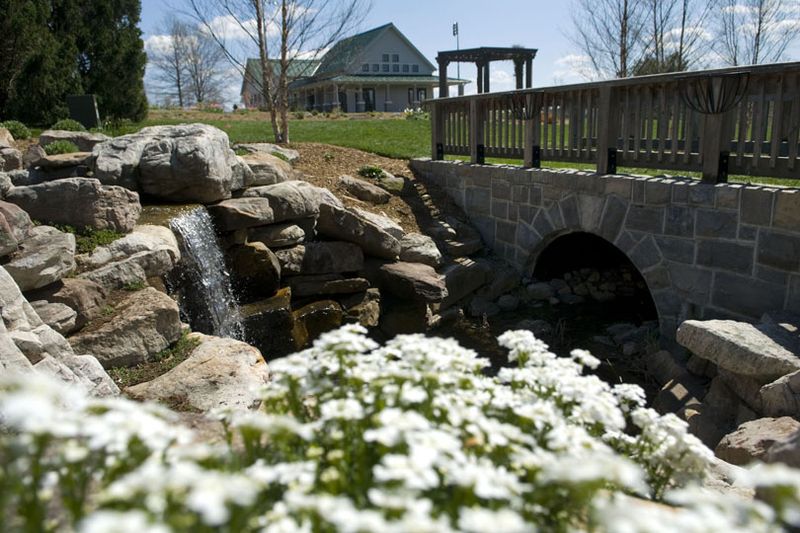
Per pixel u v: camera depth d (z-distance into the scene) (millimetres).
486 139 9102
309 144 11367
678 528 1182
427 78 40812
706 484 2801
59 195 5418
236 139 13641
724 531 1142
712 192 5758
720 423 4539
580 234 8992
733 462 3484
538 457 1567
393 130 16391
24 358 3426
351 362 2010
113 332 4520
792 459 2258
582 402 2055
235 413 1955
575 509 1626
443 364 1899
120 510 1203
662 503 2213
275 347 6312
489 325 7523
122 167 6402
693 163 6141
